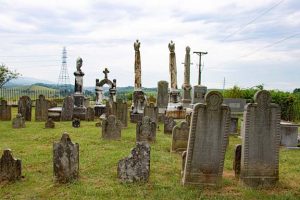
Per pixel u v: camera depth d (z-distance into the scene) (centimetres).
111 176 1000
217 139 936
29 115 2516
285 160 1324
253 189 923
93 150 1377
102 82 3462
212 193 886
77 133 1845
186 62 3391
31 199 811
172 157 1296
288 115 2970
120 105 2231
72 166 941
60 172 923
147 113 2298
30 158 1211
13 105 3747
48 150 1366
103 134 1655
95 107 2998
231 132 1997
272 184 958
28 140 1620
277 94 3069
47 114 2533
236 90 4228
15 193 848
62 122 2452
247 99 3872
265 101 943
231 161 1266
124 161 946
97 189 876
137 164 943
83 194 850
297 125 1644
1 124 2255
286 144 1636
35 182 934
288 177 1059
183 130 1425
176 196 845
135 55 3014
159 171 1079
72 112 2600
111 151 1360
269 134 951
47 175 1003
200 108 924
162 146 1541
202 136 931
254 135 942
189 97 3372
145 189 895
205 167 937
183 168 1020
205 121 929
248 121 936
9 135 1767
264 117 945
